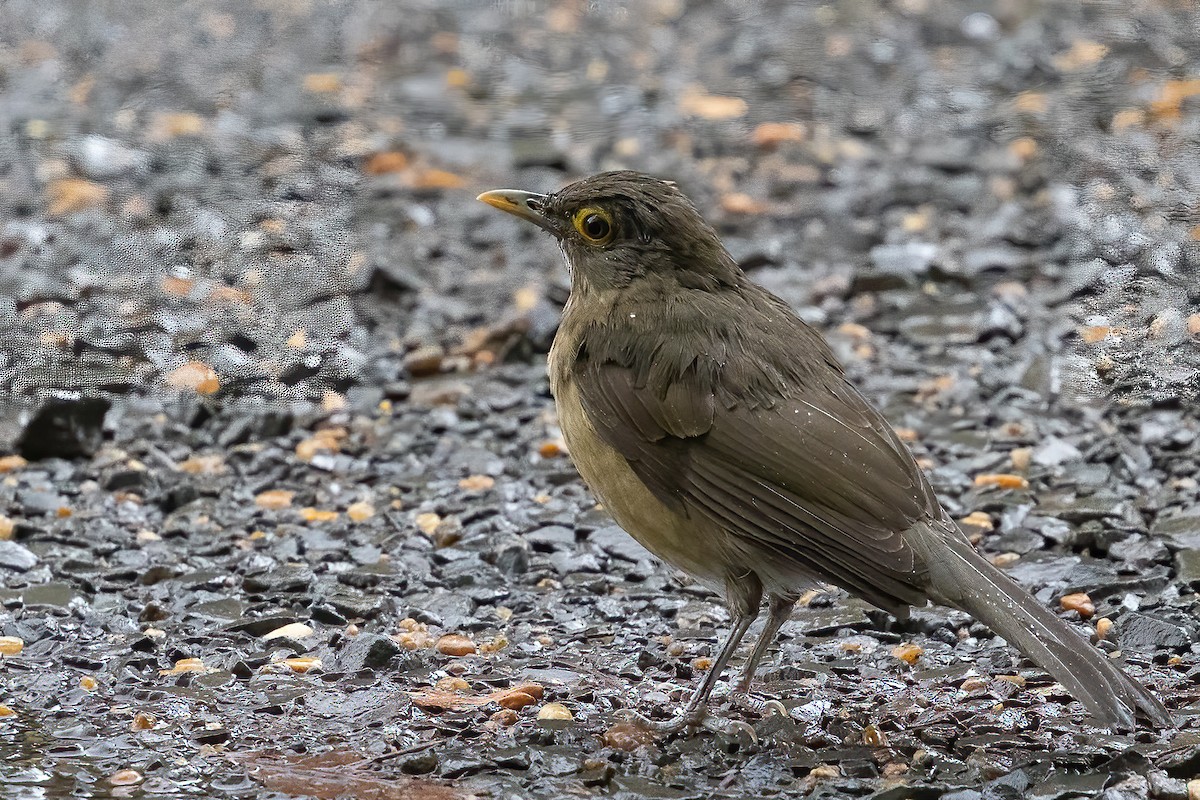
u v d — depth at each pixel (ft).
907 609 28.63
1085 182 61.57
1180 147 64.85
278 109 71.41
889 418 44.70
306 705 31.17
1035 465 41.78
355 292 53.88
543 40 82.07
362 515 39.93
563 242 32.71
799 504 29.48
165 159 65.46
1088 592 35.14
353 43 81.20
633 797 27.81
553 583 36.50
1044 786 27.78
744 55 78.84
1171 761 27.96
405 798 27.84
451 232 58.59
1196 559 35.99
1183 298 51.62
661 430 30.45
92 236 58.18
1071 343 49.14
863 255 55.88
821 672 32.50
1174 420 43.98
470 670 32.71
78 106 71.41
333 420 45.68
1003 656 32.76
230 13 86.12
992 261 54.44
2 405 46.01
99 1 87.61
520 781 28.40
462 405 46.34
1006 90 72.64
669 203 32.09
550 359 32.86
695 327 30.91
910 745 29.45
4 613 34.78
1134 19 81.76
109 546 38.01
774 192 61.46
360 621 34.78
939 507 29.78
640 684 32.17
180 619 34.71
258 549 38.11
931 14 84.12
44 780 28.45
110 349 49.96
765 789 28.14
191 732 30.17
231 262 56.24
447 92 74.23
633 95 73.31
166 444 44.11
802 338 31.40
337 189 62.75
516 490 41.24
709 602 35.58
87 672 32.53
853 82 74.43
